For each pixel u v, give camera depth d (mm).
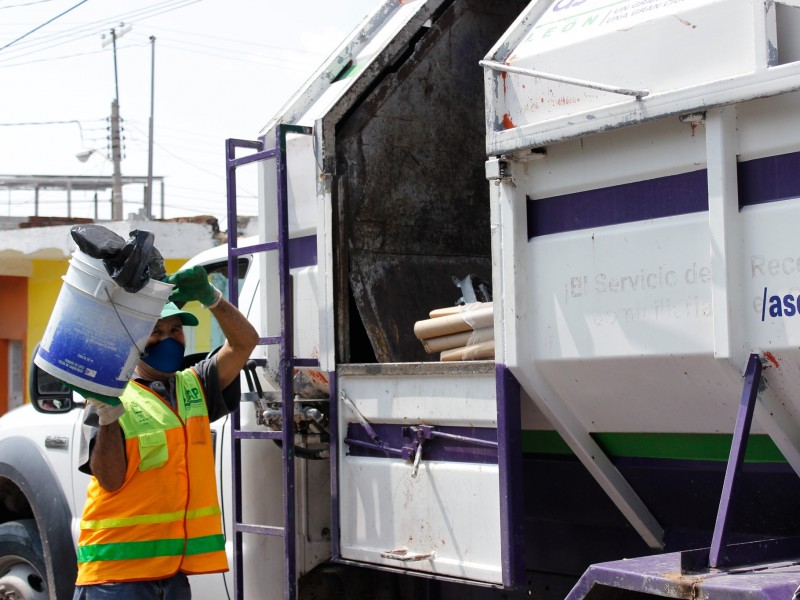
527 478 3830
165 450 3643
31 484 5344
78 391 3371
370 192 4309
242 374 4691
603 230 3133
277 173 4121
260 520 4445
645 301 3018
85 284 3301
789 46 2703
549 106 3230
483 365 3453
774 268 2742
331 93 4379
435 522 3625
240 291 4855
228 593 4562
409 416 3740
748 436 2832
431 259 4488
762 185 2779
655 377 3064
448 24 4652
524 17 3445
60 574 5148
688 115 2873
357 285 4191
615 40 3062
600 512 3658
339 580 4598
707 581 2484
